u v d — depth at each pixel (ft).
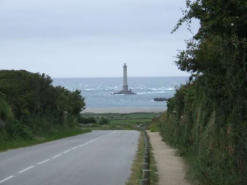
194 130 111.04
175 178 90.38
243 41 58.75
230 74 64.59
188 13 67.62
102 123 475.72
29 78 252.21
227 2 58.18
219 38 65.21
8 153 146.61
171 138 177.78
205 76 79.92
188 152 122.31
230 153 65.21
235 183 62.08
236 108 62.64
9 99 226.99
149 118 531.09
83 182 83.97
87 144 195.11
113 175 93.71
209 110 91.30
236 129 62.49
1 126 190.39
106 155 140.15
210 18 62.13
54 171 100.01
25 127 223.51
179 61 88.43
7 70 260.01
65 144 195.31
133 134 299.58
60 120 312.50
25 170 101.45
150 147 169.37
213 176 70.18
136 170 101.60
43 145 188.44
